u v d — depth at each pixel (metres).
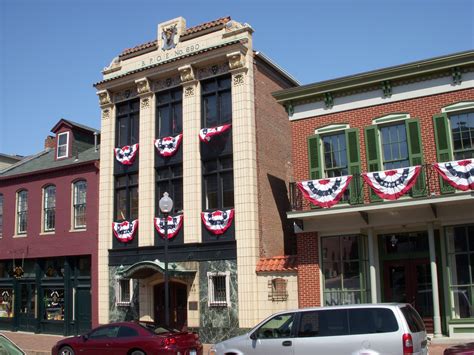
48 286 26.86
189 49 23.06
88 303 25.11
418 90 17.92
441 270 17.30
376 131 18.38
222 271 20.77
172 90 23.55
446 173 16.27
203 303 21.00
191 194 21.91
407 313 11.61
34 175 28.02
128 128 24.66
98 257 24.28
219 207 21.45
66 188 26.64
